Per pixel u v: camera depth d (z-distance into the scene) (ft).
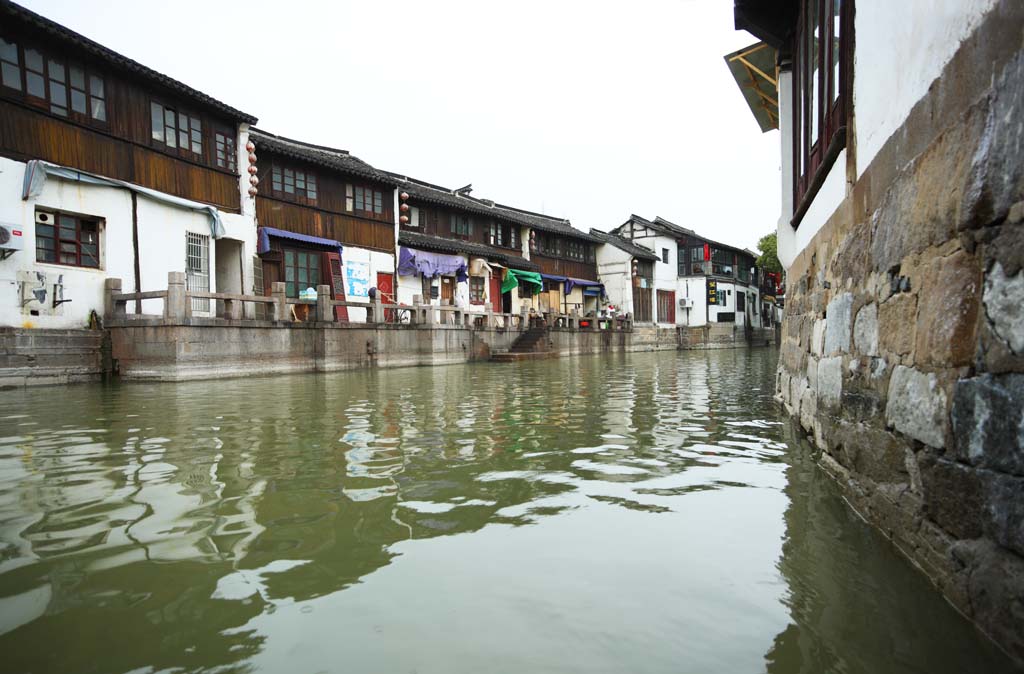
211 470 15.75
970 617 7.54
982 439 7.35
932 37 9.23
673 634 7.50
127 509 12.47
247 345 47.24
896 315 10.53
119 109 46.24
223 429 22.08
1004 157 6.97
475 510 12.44
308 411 27.14
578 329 101.55
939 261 8.73
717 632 7.54
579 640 7.38
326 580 9.14
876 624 7.63
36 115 40.73
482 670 6.75
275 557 10.00
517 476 15.15
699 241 149.28
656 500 13.07
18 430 21.79
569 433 21.38
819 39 20.79
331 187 70.38
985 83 7.50
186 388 37.93
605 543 10.57
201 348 43.45
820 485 14.26
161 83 48.34
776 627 7.64
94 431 21.62
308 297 60.29
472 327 76.33
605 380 46.34
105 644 7.36
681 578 9.11
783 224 28.71
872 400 11.74
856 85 14.11
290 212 65.31
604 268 131.54
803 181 24.94
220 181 55.47
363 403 30.35
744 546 10.36
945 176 8.59
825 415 16.30
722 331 149.48
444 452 18.03
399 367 63.72
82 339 42.06
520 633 7.55
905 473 9.87
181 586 8.93
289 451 18.13
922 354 9.25
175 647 7.27
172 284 41.60
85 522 11.68
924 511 9.04
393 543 10.62
